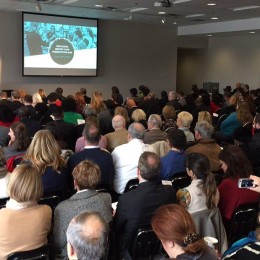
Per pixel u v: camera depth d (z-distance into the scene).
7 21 10.20
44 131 3.03
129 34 12.58
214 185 2.54
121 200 2.44
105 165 3.36
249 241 1.59
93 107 6.47
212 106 8.16
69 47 11.08
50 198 2.77
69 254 1.30
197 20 11.86
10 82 10.45
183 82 16.11
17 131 3.54
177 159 3.34
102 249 1.25
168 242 1.34
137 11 10.16
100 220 1.31
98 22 11.69
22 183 2.04
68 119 5.80
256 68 13.39
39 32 10.49
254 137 3.94
